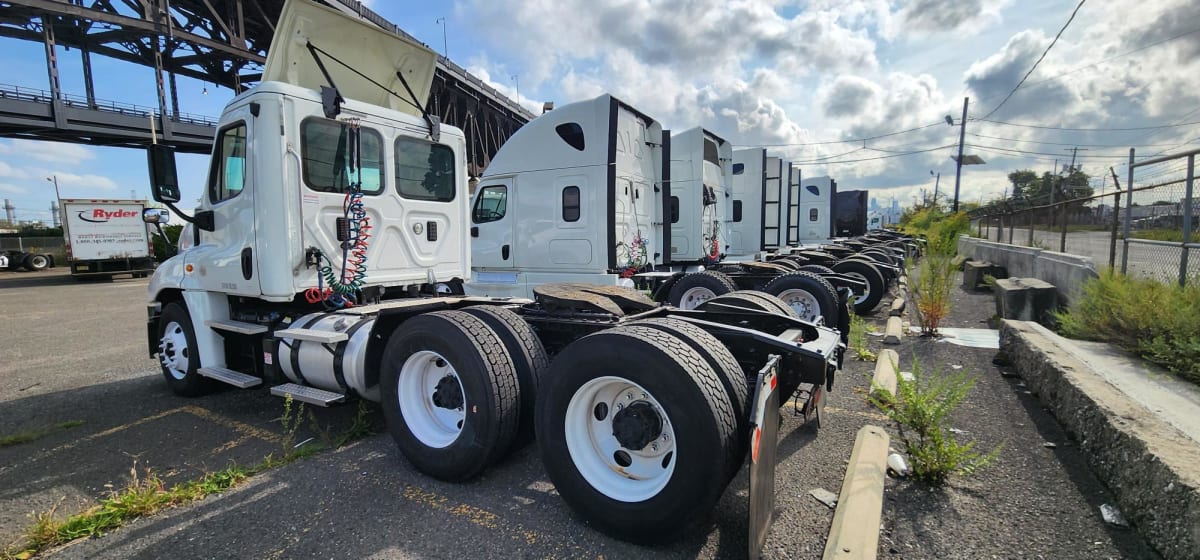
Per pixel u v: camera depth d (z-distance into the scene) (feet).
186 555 8.96
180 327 18.16
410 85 18.86
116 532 9.69
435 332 11.43
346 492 11.07
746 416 9.11
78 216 74.59
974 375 18.42
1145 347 15.38
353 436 14.10
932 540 9.04
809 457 12.28
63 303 48.75
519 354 11.60
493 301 14.92
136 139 94.48
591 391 9.68
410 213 17.70
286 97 14.62
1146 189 21.39
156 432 14.90
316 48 16.03
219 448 13.73
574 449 9.72
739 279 28.99
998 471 11.43
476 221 30.17
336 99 15.26
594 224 26.25
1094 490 10.56
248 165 14.83
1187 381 13.42
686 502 8.50
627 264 27.20
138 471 12.46
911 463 11.27
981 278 43.37
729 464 8.62
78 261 74.43
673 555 8.81
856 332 21.95
